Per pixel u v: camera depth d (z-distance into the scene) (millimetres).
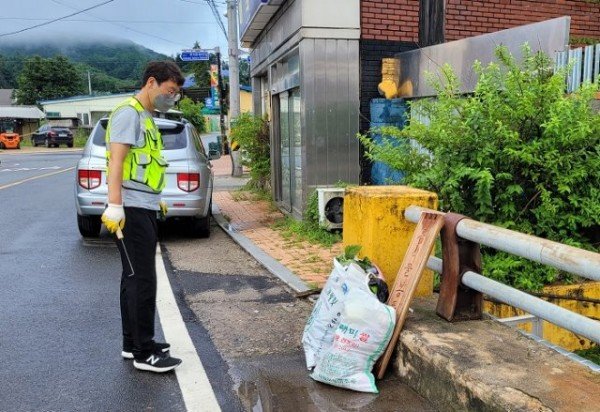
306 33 7746
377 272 3732
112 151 3400
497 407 2662
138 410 3203
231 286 5684
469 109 4770
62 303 5125
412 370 3348
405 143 5598
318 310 3619
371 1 8078
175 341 4188
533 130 4719
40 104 60625
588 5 9227
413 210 3932
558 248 2797
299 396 3303
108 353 3980
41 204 12055
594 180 4797
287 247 7348
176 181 7637
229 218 9859
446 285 3676
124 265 3598
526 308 3074
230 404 3260
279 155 10930
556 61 5984
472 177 4500
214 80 29500
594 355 4676
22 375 3621
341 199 7746
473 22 8617
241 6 12078
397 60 8141
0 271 6293
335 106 7969
